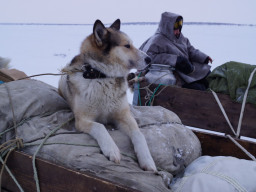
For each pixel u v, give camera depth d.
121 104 1.84
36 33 9.08
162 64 3.26
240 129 2.60
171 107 3.01
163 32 3.59
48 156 1.29
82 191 1.00
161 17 3.65
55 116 1.81
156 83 3.16
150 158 1.42
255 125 2.51
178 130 1.84
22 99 1.75
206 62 3.73
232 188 1.16
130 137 1.63
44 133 1.50
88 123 1.65
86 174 0.98
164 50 3.41
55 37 8.28
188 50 3.86
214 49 5.15
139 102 3.23
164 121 1.95
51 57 6.38
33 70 5.42
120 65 1.86
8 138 1.51
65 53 6.60
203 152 2.08
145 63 2.02
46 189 1.13
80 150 1.32
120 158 1.36
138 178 1.15
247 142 1.86
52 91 2.12
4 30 9.34
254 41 5.47
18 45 7.71
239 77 2.61
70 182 1.03
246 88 2.57
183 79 3.42
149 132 1.69
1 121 1.58
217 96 2.71
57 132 1.53
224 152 1.98
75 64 1.89
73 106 1.89
